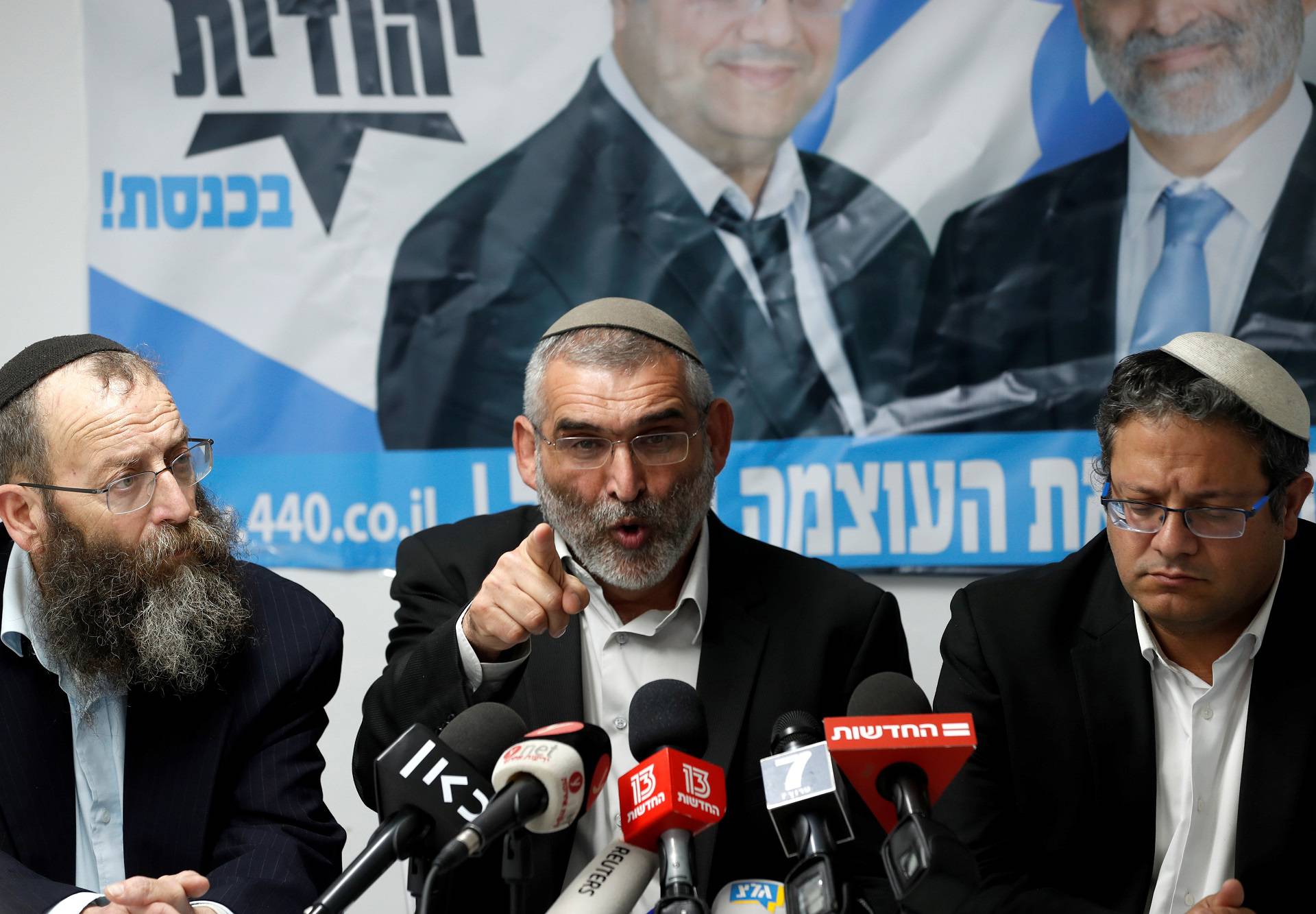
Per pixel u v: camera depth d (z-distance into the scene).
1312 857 1.98
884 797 1.43
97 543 2.05
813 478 3.27
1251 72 3.10
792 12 3.22
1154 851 2.08
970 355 3.23
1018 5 3.18
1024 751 2.12
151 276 3.36
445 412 3.34
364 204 3.33
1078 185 3.19
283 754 2.20
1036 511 3.22
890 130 3.22
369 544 3.36
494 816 1.32
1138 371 1.92
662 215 3.28
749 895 1.63
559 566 1.74
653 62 3.26
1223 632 2.07
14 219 3.43
